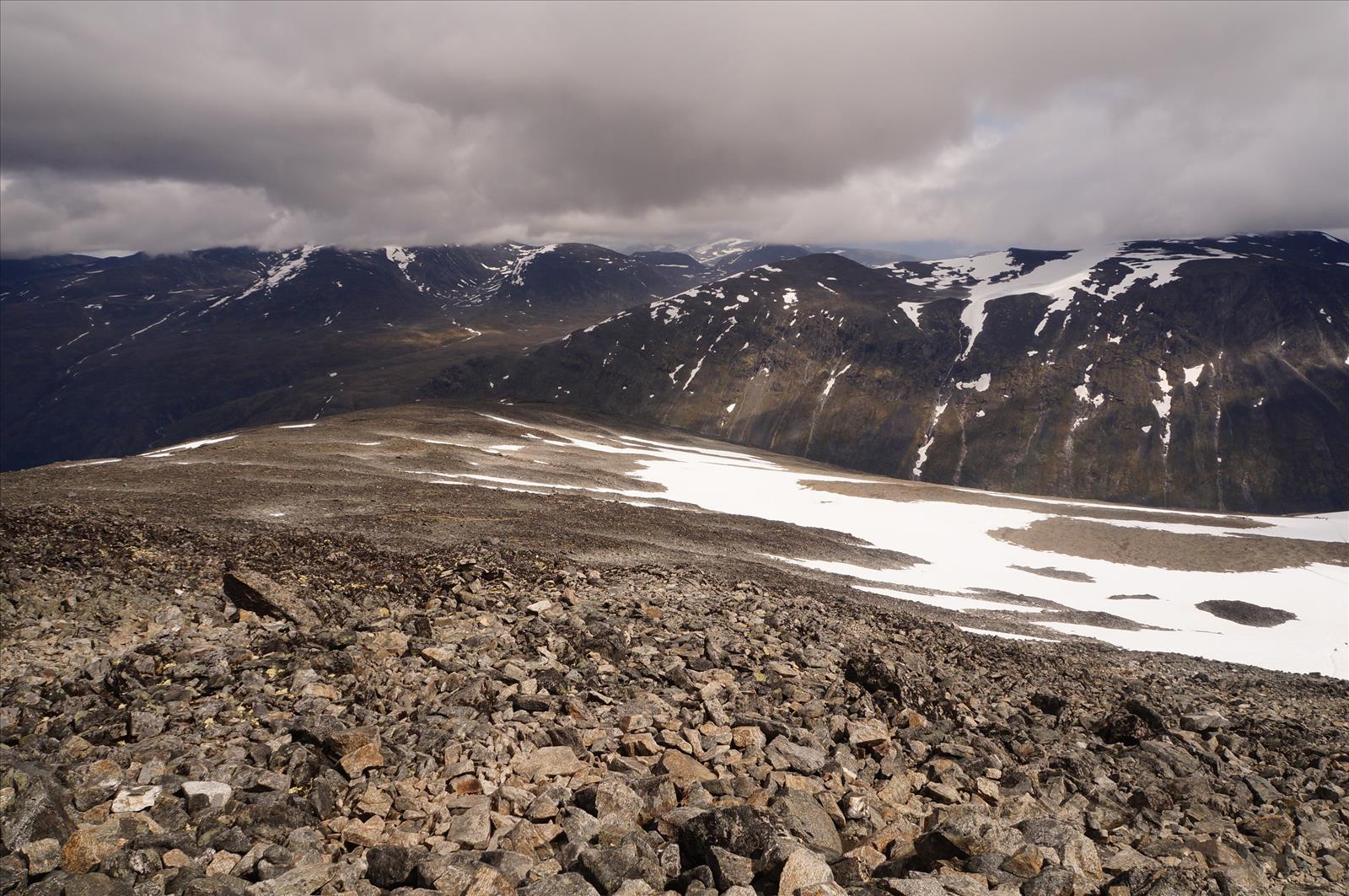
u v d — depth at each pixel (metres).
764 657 15.90
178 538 21.95
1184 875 7.29
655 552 39.50
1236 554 83.19
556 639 14.48
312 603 15.59
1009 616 49.56
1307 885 8.38
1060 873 6.95
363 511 45.06
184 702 9.88
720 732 10.25
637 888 6.12
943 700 14.48
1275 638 56.53
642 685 12.38
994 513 98.56
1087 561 79.12
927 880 6.61
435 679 11.55
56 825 6.23
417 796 7.89
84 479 51.16
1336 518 116.25
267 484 53.50
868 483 115.69
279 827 6.95
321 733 8.66
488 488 64.25
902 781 9.56
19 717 9.06
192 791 7.15
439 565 21.52
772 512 88.75
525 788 8.16
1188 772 12.09
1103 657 33.84
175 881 5.81
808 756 9.76
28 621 12.97
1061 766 11.41
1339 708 25.06
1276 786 12.36
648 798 7.94
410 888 5.91
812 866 6.49
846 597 36.97
